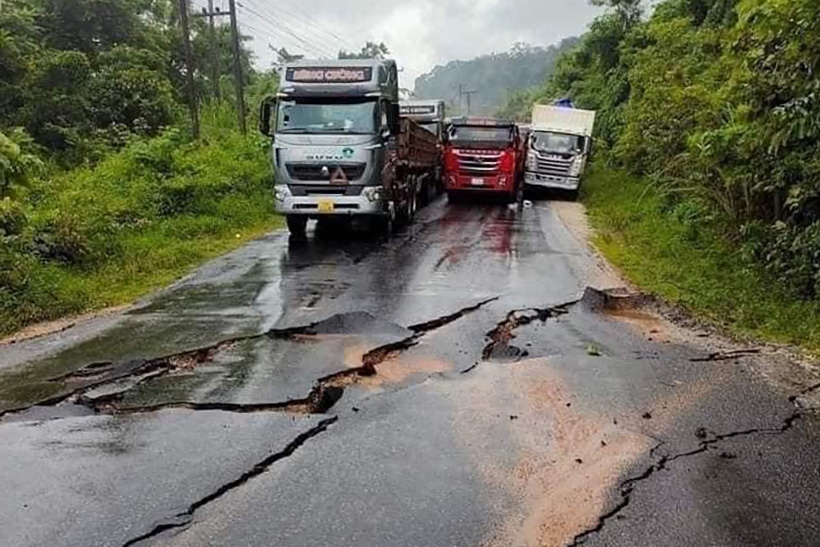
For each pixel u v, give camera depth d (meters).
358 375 6.61
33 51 26.66
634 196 20.81
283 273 11.36
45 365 6.92
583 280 10.86
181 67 36.81
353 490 4.45
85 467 4.73
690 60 19.55
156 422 5.49
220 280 10.91
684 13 28.58
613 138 30.62
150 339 7.73
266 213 17.84
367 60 14.69
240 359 7.03
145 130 27.06
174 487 4.46
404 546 3.85
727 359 7.23
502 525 4.08
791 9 7.71
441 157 24.38
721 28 19.38
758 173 11.26
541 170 23.95
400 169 16.12
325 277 10.98
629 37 33.56
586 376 6.64
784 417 5.74
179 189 16.44
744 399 6.12
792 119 7.93
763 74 9.18
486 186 21.95
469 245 14.15
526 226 17.16
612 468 4.82
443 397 6.05
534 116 25.08
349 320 8.41
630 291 10.09
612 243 14.63
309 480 4.57
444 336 7.84
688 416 5.74
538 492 4.48
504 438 5.27
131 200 15.60
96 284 10.37
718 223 13.63
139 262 11.71
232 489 4.45
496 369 6.82
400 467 4.77
